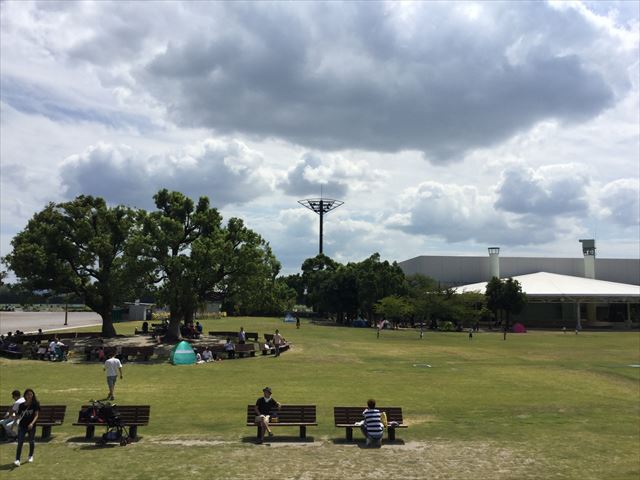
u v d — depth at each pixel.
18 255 44.72
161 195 50.03
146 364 34.00
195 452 13.67
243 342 43.75
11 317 97.00
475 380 27.61
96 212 50.03
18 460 12.36
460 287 111.88
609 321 107.69
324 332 65.19
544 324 102.69
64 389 23.72
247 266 46.34
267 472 12.04
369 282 88.06
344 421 15.35
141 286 43.41
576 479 11.86
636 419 18.50
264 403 15.45
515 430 16.56
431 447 14.47
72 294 49.88
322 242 126.75
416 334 67.88
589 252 119.44
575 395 23.44
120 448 14.02
